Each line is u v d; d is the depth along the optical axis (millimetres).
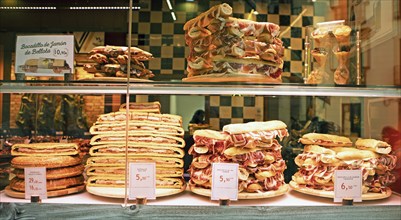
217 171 1155
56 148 1263
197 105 1525
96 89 1317
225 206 1103
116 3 1629
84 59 1379
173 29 1607
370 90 1254
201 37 1255
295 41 1663
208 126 1530
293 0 1705
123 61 1304
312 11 1704
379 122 1493
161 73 1571
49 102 1525
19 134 1514
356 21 1480
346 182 1172
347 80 1420
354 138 1527
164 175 1243
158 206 1099
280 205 1124
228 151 1191
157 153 1246
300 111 1557
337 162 1203
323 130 1551
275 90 1297
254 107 1549
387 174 1256
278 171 1250
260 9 1685
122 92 1344
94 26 1636
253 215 1099
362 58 1437
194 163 1238
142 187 1150
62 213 1106
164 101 1507
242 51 1210
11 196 1203
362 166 1194
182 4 1622
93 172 1261
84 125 1527
